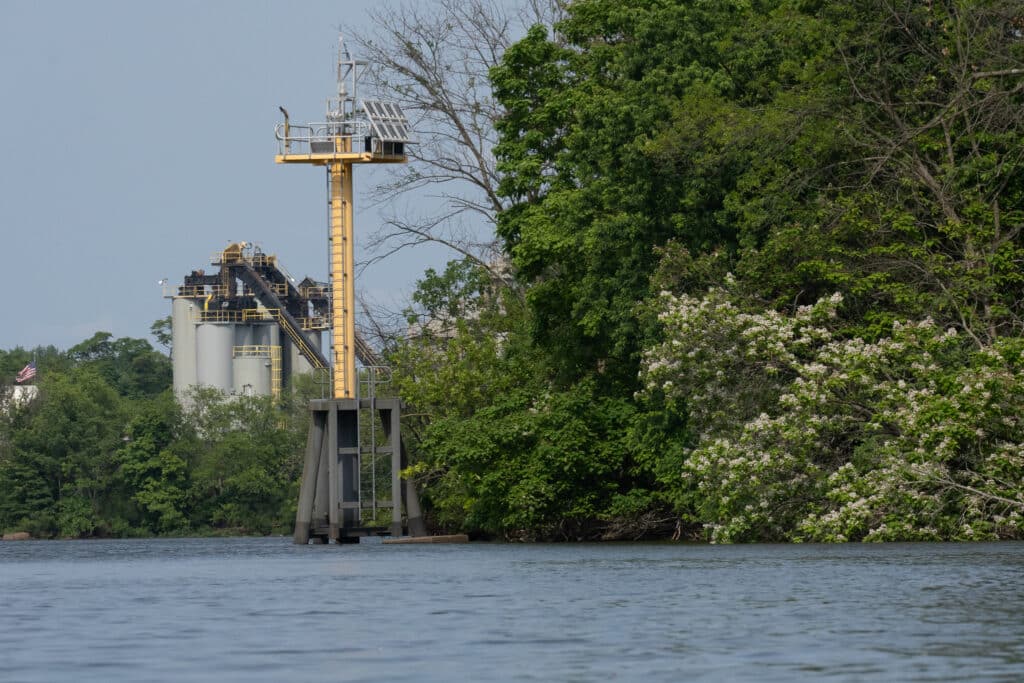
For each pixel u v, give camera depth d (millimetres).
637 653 32219
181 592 61094
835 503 120938
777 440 125000
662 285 151125
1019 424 111062
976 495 112250
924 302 129625
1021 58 139375
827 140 144125
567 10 194750
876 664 29453
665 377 139125
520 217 190875
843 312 139750
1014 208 139625
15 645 35938
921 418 109250
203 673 29500
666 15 165500
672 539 182250
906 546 99062
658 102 161500
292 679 28266
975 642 33219
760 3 173125
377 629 39250
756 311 140625
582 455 184125
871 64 146750
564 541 192625
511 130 196000
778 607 44406
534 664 30391
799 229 138500
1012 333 128125
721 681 27188
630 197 164250
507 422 193625
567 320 191375
